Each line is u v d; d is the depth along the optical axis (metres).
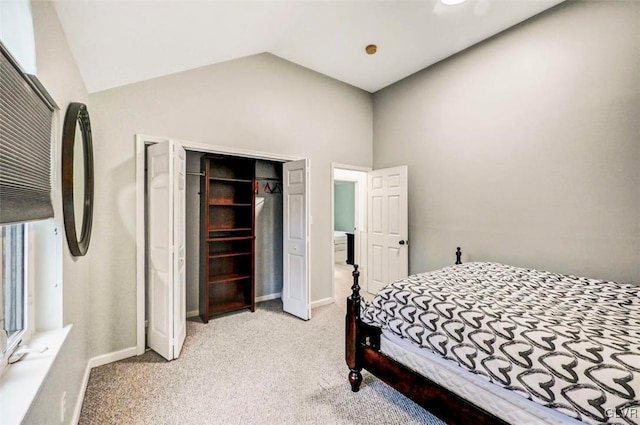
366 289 4.55
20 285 1.32
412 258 4.00
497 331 1.36
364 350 1.96
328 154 4.03
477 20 2.83
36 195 1.18
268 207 4.22
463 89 3.39
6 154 0.91
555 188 2.67
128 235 2.52
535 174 2.80
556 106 2.65
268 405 1.88
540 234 2.78
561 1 2.58
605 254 2.39
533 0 2.57
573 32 2.54
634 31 2.24
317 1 2.52
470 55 3.31
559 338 1.22
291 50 3.38
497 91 3.08
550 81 2.69
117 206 2.47
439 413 1.54
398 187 4.00
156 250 2.54
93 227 2.36
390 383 1.79
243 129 3.25
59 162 1.53
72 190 1.60
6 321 1.23
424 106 3.82
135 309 2.55
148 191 2.64
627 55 2.28
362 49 3.36
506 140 3.01
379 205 4.30
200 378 2.19
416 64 3.71
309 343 2.78
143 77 2.56
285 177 3.64
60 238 1.49
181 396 1.97
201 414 1.80
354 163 4.32
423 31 3.01
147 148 2.67
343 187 8.30
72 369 1.67
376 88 4.41
